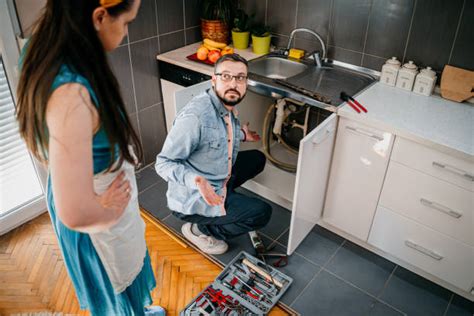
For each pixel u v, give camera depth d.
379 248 2.12
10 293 1.95
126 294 1.41
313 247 2.21
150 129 2.83
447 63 2.04
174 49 2.72
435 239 1.87
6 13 1.86
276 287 1.93
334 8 2.31
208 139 1.73
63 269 2.08
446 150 1.62
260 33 2.58
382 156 1.86
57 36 0.77
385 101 1.99
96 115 0.83
